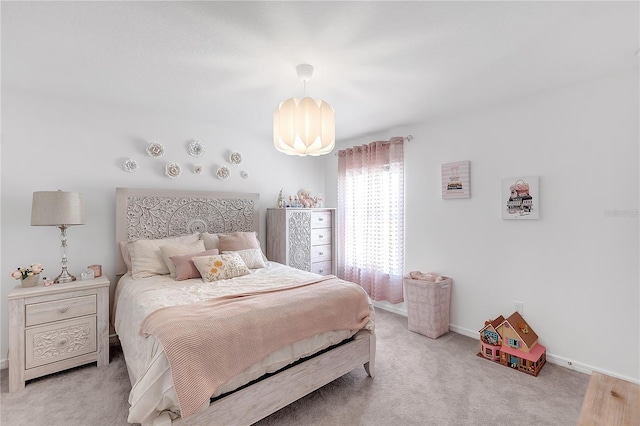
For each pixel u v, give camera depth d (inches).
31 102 102.9
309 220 155.7
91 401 80.0
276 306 73.9
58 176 107.3
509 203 110.0
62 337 92.1
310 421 72.3
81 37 69.6
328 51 75.9
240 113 126.0
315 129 77.9
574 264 96.6
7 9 59.0
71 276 101.0
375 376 92.4
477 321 120.0
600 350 92.0
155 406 54.6
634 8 58.7
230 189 149.1
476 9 59.7
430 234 135.3
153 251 112.7
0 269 97.7
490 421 72.6
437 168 132.3
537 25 64.7
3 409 76.5
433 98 107.7
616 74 88.4
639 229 85.7
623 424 46.7
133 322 78.1
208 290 89.8
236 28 66.2
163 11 60.2
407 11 60.2
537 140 103.7
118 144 119.1
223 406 60.8
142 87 99.1
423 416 74.4
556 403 79.3
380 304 158.7
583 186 94.6
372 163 154.8
